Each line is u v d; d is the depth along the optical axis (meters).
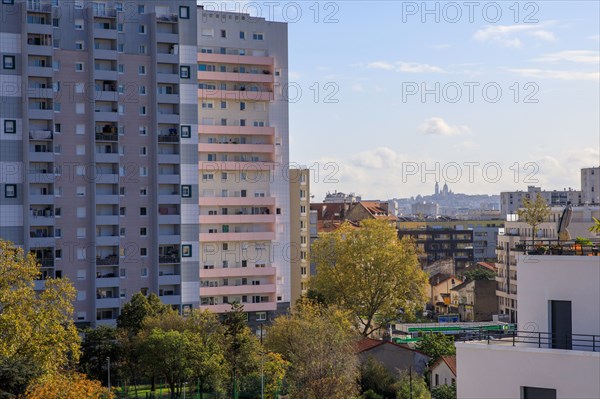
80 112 175.38
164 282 181.62
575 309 43.84
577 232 132.12
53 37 174.25
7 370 85.31
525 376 43.03
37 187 172.62
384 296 183.38
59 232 174.25
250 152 199.00
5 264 99.62
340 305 179.88
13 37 170.00
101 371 145.00
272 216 198.88
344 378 121.06
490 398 43.97
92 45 176.00
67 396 82.75
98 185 177.75
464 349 44.84
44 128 172.62
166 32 184.25
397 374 141.88
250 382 129.38
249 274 197.25
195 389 136.38
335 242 187.38
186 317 153.75
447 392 124.31
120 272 178.50
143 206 181.25
